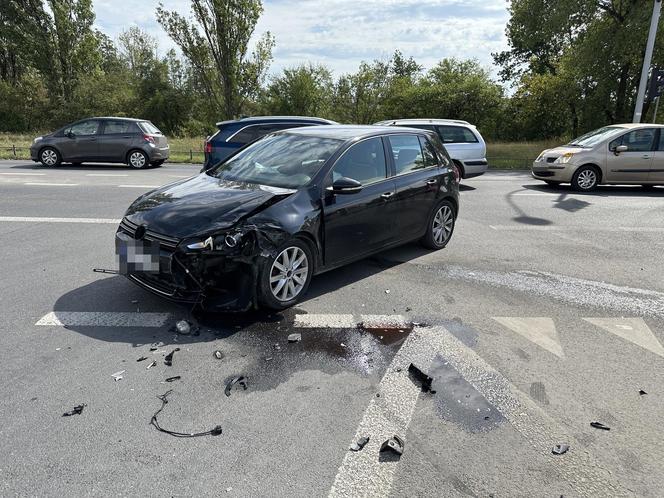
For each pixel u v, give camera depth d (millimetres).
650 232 7961
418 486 2436
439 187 6398
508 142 31328
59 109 35000
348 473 2508
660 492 2439
